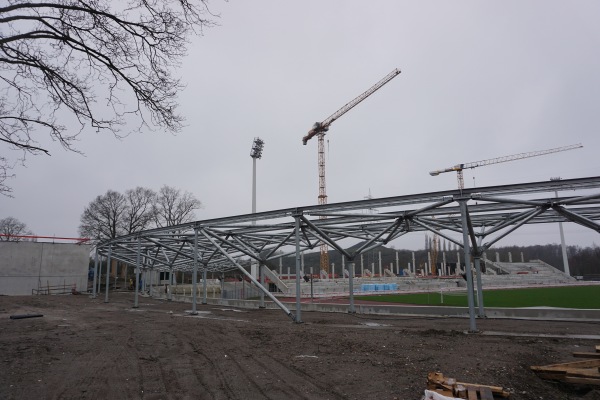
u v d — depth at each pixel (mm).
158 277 59281
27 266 45156
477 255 17234
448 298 33281
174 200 65750
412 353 9398
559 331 13367
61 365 8492
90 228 61094
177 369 8148
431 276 68812
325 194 93188
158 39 8250
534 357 9039
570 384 7059
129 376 7582
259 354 9641
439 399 5578
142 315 20391
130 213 62531
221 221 19797
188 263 33375
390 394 6289
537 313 17281
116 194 61906
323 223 18484
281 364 8516
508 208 15891
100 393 6504
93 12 7605
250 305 27000
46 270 46219
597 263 93062
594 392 6703
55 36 7652
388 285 46719
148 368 8250
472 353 9367
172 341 11633
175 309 25125
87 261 49094
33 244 45719
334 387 6738
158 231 24578
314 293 40562
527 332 13117
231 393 6484
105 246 33750
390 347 10242
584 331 13383
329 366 8242
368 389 6574
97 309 24547
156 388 6789
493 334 12586
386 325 15734
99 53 8047
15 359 9031
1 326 15289
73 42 7867
